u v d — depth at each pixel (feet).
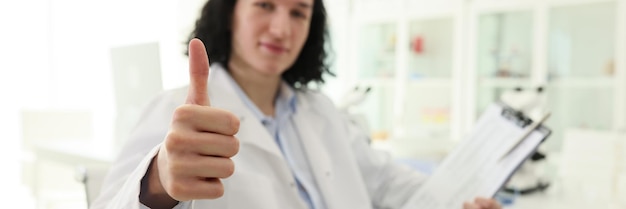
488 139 3.15
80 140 7.07
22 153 7.70
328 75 4.07
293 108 3.45
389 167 3.88
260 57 3.01
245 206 2.57
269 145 2.85
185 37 3.31
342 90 10.61
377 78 10.45
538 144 2.76
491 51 8.72
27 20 8.19
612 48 7.36
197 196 1.54
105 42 7.45
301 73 3.79
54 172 6.69
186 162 1.50
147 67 3.23
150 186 1.72
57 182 6.72
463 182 3.12
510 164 2.86
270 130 3.17
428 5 9.20
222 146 1.54
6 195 7.56
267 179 2.76
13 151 8.02
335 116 3.64
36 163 6.73
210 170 1.53
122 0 7.07
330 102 3.76
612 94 7.45
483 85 8.68
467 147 3.30
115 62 3.58
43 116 7.54
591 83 7.53
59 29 8.11
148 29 6.32
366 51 10.59
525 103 3.54
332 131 3.51
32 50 8.25
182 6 5.53
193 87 1.61
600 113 7.64
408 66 9.78
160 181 1.67
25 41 8.23
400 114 9.89
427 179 3.53
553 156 5.94
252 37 2.98
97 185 3.08
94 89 7.84
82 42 7.93
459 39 8.77
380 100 10.62
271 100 3.40
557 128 7.77
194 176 1.53
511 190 4.08
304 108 3.50
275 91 3.41
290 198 2.84
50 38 8.16
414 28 9.73
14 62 8.25
